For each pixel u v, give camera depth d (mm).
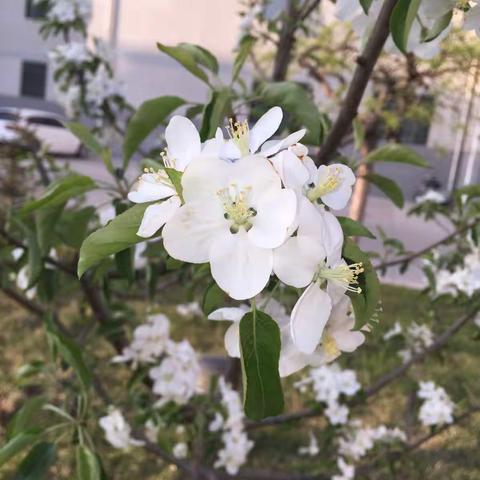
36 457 294
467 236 492
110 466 637
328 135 298
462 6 228
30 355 869
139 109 304
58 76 741
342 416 532
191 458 542
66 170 605
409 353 629
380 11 249
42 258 371
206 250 174
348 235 203
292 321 176
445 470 631
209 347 956
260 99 290
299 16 518
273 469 657
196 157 175
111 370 793
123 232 188
